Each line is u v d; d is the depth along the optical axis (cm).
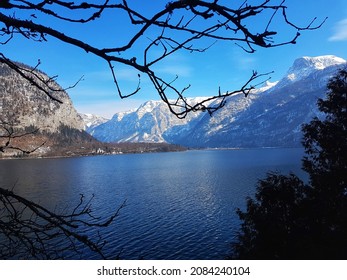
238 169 10362
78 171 10781
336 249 1346
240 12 176
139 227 3616
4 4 188
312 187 1684
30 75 260
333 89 1608
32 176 9050
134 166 13138
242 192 5856
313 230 1447
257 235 1580
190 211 4406
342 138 1526
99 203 5016
